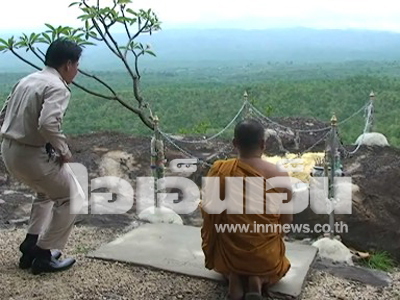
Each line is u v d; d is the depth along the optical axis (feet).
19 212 18.07
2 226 16.56
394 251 17.43
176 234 15.06
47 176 11.39
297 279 12.14
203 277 12.30
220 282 12.13
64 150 11.14
